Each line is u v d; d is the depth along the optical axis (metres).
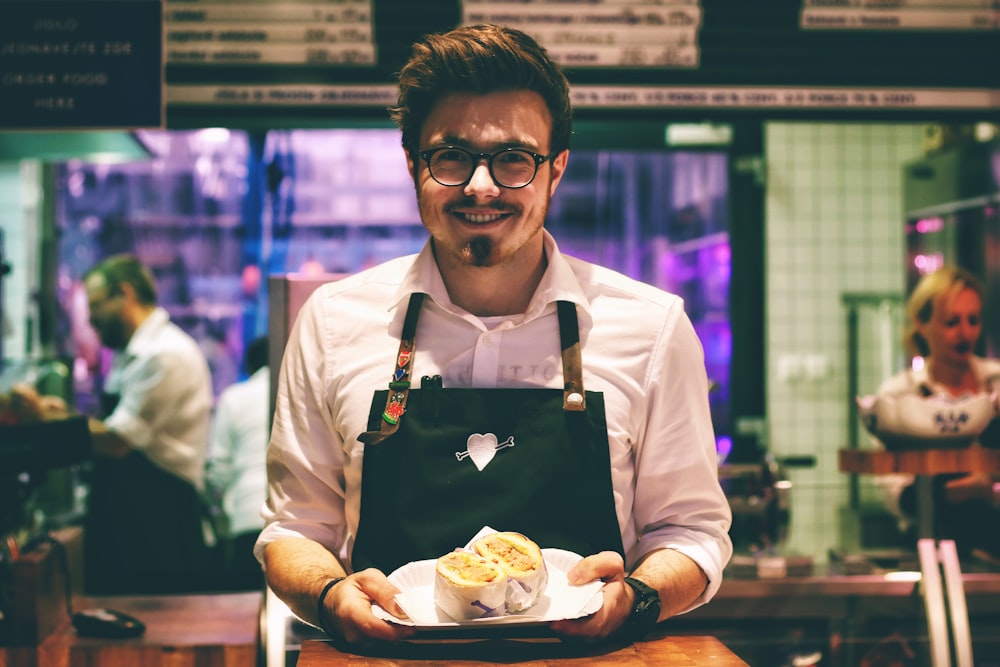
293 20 2.53
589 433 1.21
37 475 2.13
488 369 1.25
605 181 5.33
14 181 4.34
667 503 1.29
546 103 1.18
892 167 4.46
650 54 2.57
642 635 1.14
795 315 4.42
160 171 5.18
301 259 5.29
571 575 1.12
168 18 2.52
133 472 3.53
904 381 3.04
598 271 1.33
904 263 4.41
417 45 1.20
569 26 2.57
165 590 3.48
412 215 5.34
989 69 2.61
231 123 2.65
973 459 2.09
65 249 5.01
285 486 1.33
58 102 2.49
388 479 1.21
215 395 5.16
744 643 2.15
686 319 1.30
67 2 2.49
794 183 4.43
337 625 1.10
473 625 1.05
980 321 3.04
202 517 3.88
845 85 2.60
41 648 1.91
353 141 5.27
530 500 1.19
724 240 4.42
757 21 2.58
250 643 1.94
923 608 2.03
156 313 3.69
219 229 5.25
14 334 4.30
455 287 1.28
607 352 1.26
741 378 3.97
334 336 1.29
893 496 2.72
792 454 4.39
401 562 1.20
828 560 2.29
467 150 1.14
